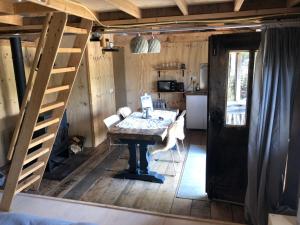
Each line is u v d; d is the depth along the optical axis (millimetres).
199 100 6434
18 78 4047
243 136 3158
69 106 5488
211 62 3096
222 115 3180
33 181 3119
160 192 3672
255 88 2762
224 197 3393
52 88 2684
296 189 2746
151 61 6949
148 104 4902
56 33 2453
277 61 2611
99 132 5781
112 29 3336
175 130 4066
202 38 6508
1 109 4629
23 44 4855
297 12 2713
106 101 6137
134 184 3918
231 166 3287
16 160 2611
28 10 2482
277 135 2713
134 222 2492
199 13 3021
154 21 3174
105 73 6047
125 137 3713
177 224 2479
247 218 2984
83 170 4441
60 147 4750
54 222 1803
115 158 4957
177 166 4504
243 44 2943
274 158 2744
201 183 3904
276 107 2684
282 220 2100
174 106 7062
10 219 1827
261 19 2828
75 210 2668
